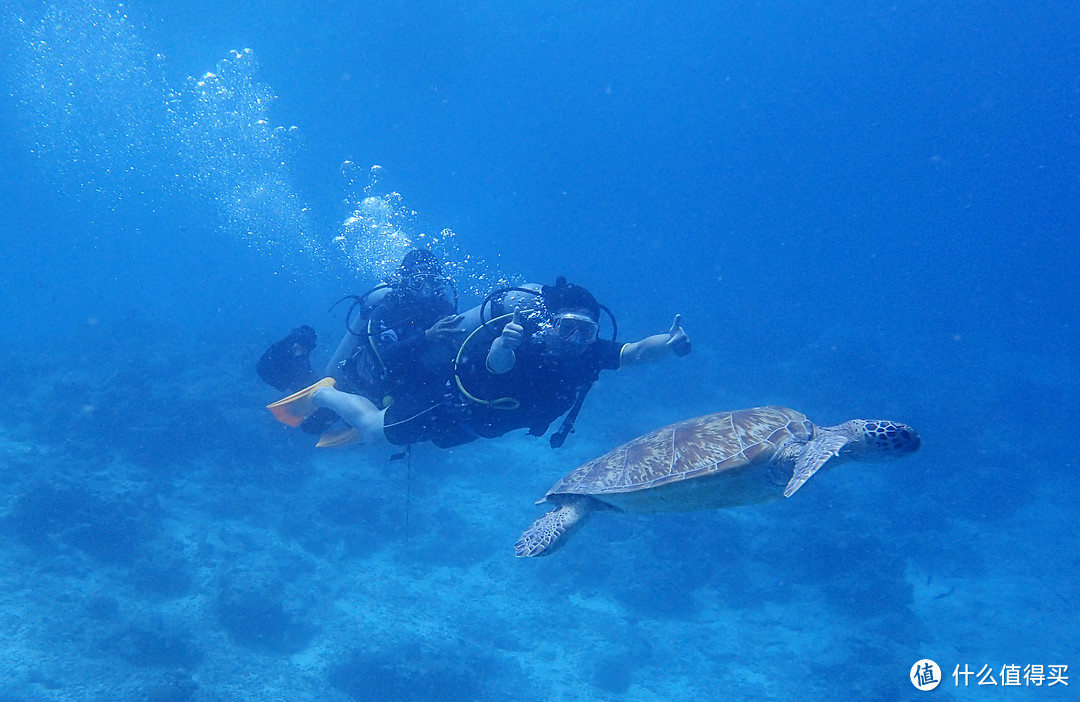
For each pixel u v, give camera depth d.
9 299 43.53
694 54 87.88
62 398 15.09
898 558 12.26
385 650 8.82
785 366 25.34
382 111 91.38
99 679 7.34
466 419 4.54
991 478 16.22
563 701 9.02
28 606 8.40
